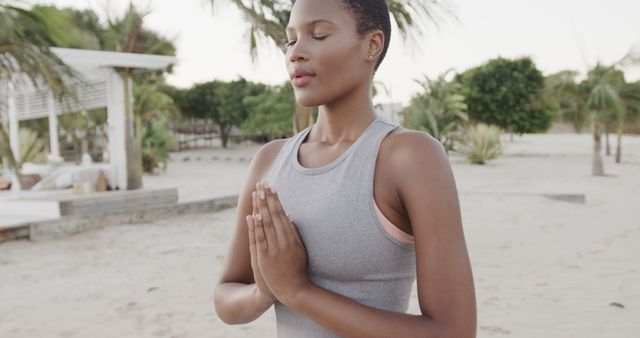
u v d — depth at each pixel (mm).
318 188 951
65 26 8812
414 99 27609
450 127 27531
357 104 1001
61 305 5320
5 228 8516
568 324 4488
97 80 13836
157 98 21484
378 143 946
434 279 872
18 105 15617
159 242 8508
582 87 21281
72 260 7352
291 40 1000
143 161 24125
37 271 6762
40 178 14023
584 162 28906
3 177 14461
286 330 1015
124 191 12086
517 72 44625
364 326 858
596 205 12172
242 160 36312
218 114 50469
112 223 10102
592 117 21109
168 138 24750
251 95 48344
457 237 894
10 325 4758
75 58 11820
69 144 27875
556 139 59625
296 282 888
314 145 1047
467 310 867
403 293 968
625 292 5355
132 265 6992
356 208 916
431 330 850
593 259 6875
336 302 875
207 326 4625
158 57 13492
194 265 6926
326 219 922
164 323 4730
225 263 1187
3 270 6816
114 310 5129
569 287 5598
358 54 963
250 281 1163
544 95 22562
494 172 22953
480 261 6902
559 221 9953
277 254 876
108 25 18047
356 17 955
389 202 926
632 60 20797
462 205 12172
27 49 8195
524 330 4363
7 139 9094
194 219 10867
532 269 6414
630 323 4473
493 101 45000
